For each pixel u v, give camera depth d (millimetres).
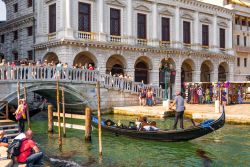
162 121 22516
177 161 13375
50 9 31531
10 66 21547
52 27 31328
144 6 35062
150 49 34750
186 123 21734
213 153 14453
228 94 30438
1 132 12328
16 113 16812
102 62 31469
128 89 28641
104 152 14727
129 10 33688
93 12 31578
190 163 13094
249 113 22562
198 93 31172
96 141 16766
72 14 29953
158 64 35938
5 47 39094
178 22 37906
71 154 14414
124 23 33688
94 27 31672
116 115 26375
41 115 26906
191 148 15281
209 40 41844
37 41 32438
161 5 36625
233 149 15062
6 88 21312
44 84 23234
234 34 46594
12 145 10773
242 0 49875
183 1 38312
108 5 32406
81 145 16016
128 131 16750
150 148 15344
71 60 29406
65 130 19312
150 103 28641
